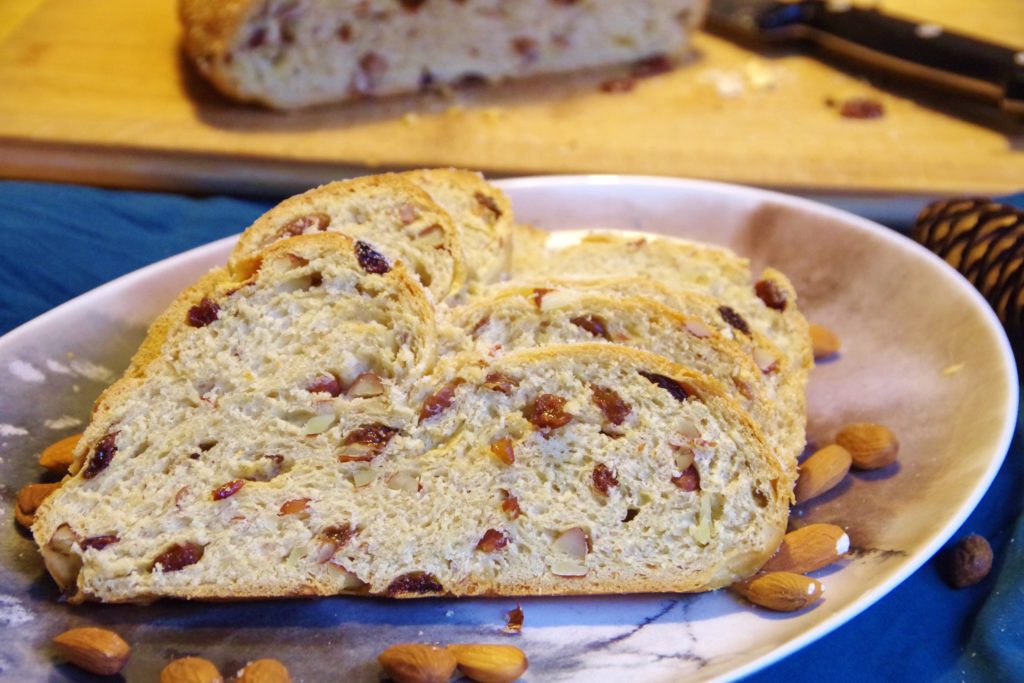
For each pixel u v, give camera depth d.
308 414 0.61
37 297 0.75
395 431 0.61
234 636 0.59
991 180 0.87
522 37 0.98
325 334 0.61
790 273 0.74
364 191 0.65
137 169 0.88
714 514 0.61
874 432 0.65
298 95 0.94
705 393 0.61
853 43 0.98
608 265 0.71
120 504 0.60
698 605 0.60
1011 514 0.65
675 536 0.61
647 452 0.61
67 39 1.04
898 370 0.69
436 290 0.64
